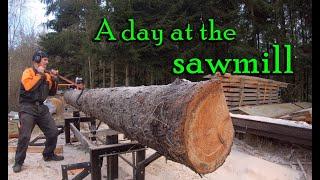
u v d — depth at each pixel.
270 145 6.52
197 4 17.08
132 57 16.39
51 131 5.41
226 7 17.86
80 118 6.83
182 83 2.79
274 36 17.34
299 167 5.43
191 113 2.46
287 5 18.38
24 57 14.86
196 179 4.67
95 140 5.39
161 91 2.91
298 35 18.88
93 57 17.69
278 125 5.84
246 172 5.09
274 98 12.97
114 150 3.72
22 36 16.09
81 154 6.02
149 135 2.88
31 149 6.16
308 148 5.93
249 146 6.69
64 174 3.87
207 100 2.54
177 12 17.20
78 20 21.19
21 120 5.03
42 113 5.30
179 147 2.50
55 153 6.05
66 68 23.52
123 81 20.69
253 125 6.41
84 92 5.62
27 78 5.02
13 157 5.66
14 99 10.91
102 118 4.43
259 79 11.12
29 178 4.67
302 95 18.02
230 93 9.52
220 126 2.66
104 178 4.70
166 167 5.10
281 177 4.99
